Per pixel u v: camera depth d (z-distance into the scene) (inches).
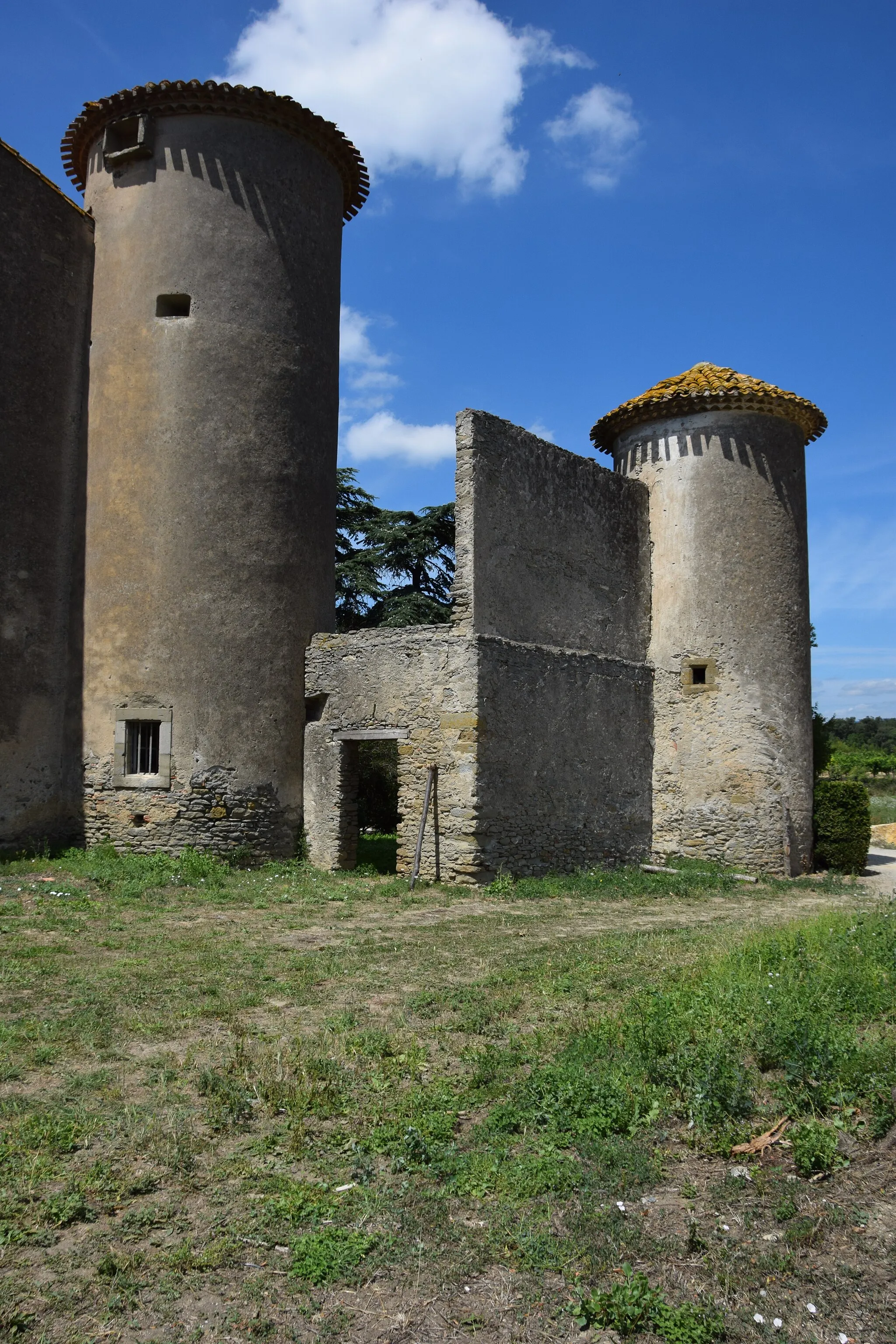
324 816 512.7
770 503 618.2
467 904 418.6
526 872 485.1
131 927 345.1
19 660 494.0
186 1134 167.8
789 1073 188.7
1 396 492.4
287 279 543.8
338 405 587.2
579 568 553.6
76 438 530.9
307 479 545.6
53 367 520.7
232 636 504.1
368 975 279.1
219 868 465.7
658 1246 139.6
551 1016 237.5
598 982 273.1
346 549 997.8
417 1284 131.6
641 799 589.0
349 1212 147.2
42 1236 138.1
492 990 263.7
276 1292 129.3
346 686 512.4
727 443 616.1
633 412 638.5
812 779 621.3
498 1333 123.2
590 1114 177.6
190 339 513.7
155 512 502.9
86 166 575.2
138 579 499.8
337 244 587.8
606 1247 139.2
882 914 354.3
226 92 522.3
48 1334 119.2
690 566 611.5
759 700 596.1
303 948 315.9
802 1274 134.0
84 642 509.4
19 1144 161.6
